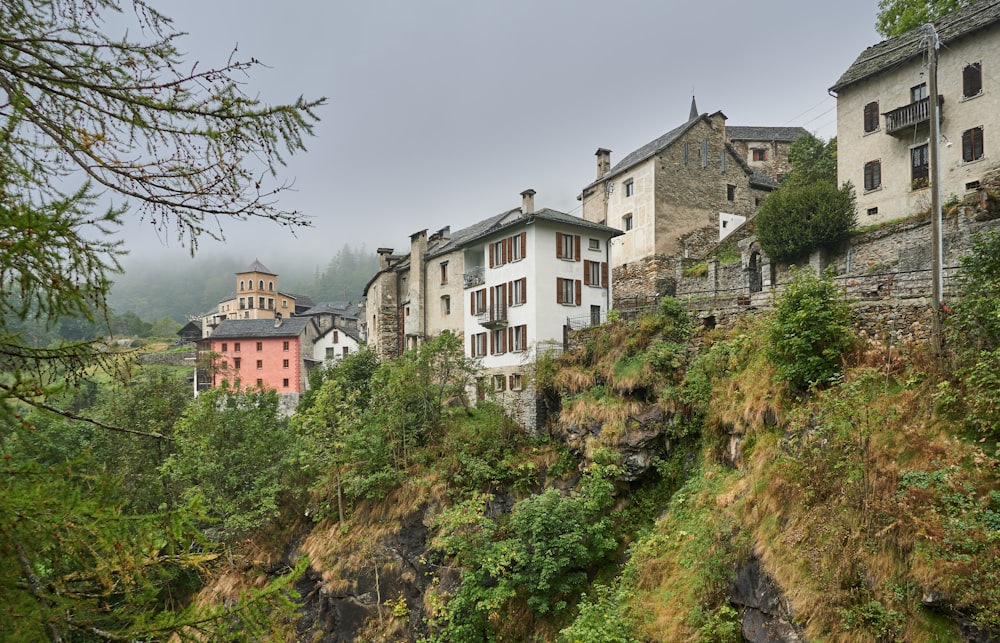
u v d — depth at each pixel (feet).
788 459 39.88
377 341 134.00
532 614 56.13
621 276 116.88
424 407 82.28
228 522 72.59
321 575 71.87
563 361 78.48
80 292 13.30
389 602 65.87
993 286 35.73
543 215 88.43
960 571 26.86
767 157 156.35
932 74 44.93
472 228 122.83
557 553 55.67
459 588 60.44
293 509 84.84
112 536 12.31
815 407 41.29
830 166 108.78
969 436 32.48
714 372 58.23
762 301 58.90
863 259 75.20
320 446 78.74
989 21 68.64
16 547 11.44
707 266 96.94
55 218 11.38
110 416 84.48
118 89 13.42
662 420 60.08
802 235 79.15
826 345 44.70
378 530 71.46
